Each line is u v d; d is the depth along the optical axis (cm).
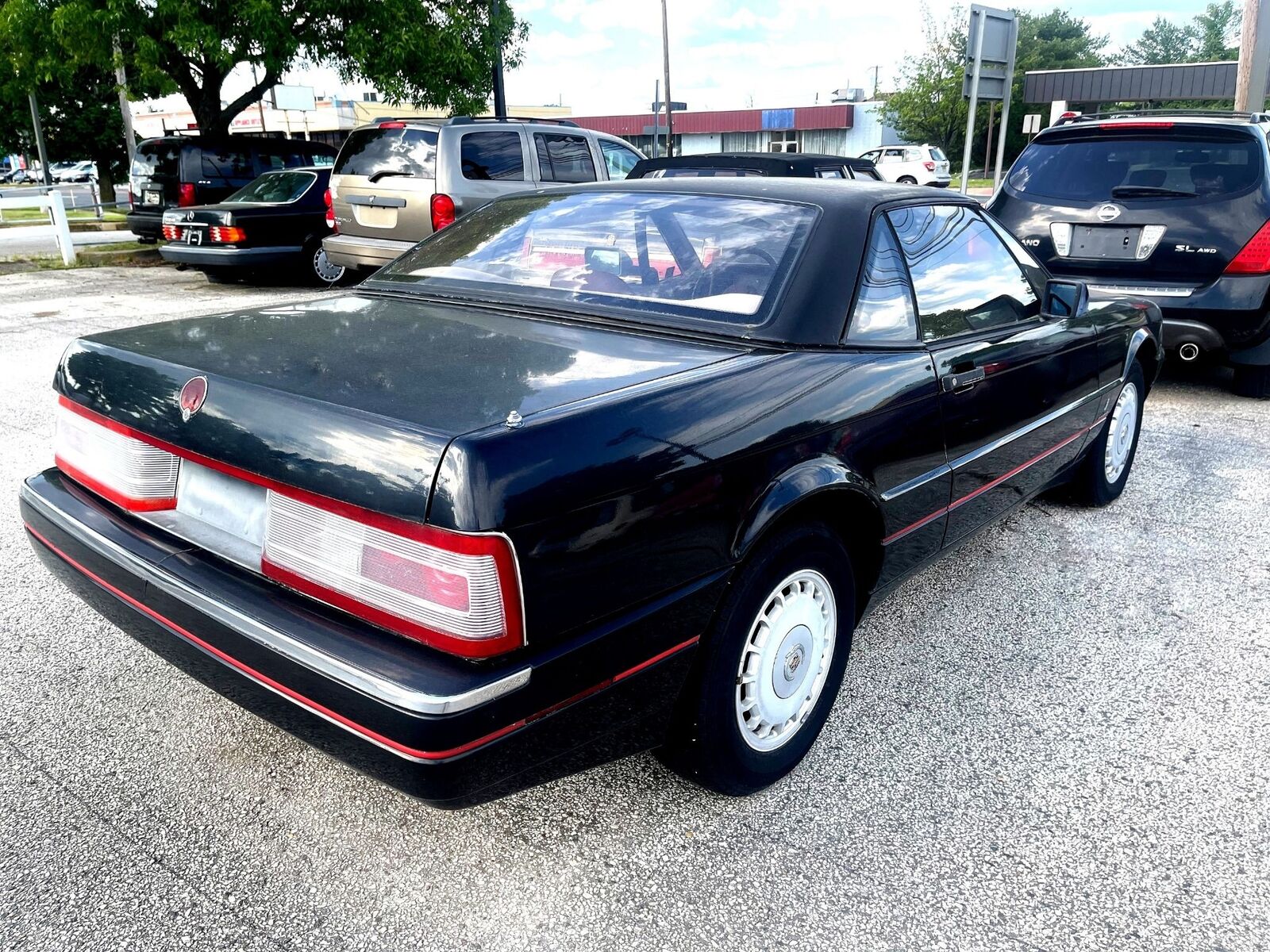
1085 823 241
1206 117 614
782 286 251
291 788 248
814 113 4938
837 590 259
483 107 1559
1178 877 223
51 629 326
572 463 180
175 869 218
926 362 276
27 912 203
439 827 235
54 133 2694
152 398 221
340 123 4525
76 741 265
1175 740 278
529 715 181
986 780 258
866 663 320
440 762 173
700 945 201
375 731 175
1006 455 331
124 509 235
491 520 168
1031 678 312
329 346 232
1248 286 583
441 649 174
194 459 215
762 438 219
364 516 180
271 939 199
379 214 941
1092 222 620
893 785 256
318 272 1166
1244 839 236
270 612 192
